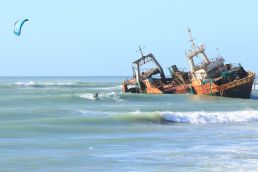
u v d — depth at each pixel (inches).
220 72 6136.8
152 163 2277.3
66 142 2864.2
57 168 2182.6
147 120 3892.7
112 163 2277.3
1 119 4109.3
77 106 5497.1
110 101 6368.1
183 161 2316.7
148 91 7032.5
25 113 4463.6
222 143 2847.0
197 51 6240.2
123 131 3378.4
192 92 6496.1
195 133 3299.7
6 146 2689.5
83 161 2319.1
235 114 4190.5
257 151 2578.7
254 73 5999.0
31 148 2647.6
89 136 3129.9
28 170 2144.4
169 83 7160.4
